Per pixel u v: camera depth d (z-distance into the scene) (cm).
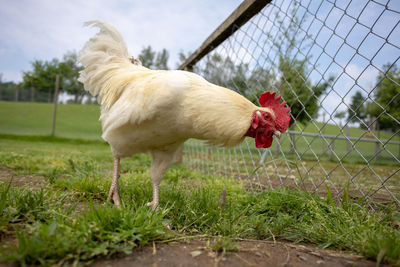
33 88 1992
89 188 323
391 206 237
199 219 233
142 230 179
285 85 458
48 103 2005
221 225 219
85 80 352
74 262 142
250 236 217
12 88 1989
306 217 239
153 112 245
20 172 442
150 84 251
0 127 1725
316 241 206
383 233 182
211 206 258
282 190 307
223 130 246
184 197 290
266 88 434
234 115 248
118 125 264
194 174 518
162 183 424
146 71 300
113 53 342
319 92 474
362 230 194
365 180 489
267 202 278
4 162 505
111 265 149
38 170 468
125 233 171
